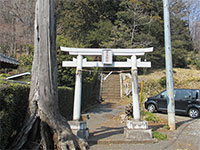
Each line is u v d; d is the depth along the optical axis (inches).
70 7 797.9
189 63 1005.8
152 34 829.8
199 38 1095.0
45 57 162.4
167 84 275.4
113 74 762.8
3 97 135.7
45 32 165.6
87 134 214.1
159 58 852.0
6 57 331.0
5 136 137.0
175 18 1050.1
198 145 197.0
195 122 313.4
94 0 814.5
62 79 360.5
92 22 834.2
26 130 149.3
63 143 149.3
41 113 152.6
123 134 232.4
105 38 730.2
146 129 213.6
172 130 260.5
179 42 902.4
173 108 268.4
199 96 358.0
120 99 602.9
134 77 231.5
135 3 775.1
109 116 369.7
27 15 986.7
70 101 351.9
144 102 450.0
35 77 162.9
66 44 375.9
